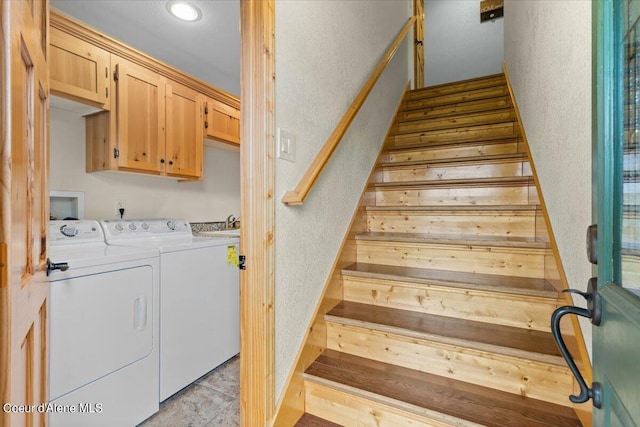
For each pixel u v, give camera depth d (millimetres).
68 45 1906
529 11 1900
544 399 1161
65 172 2201
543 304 1354
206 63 2734
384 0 2631
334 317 1535
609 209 540
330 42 1669
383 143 2619
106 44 2100
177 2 1962
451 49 4867
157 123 2436
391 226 2150
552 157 1417
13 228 556
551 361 1135
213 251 2156
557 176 1341
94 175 2363
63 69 1880
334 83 1709
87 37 1997
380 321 1470
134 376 1600
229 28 2230
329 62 1656
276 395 1207
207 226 3262
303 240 1413
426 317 1524
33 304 812
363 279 1722
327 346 1566
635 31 495
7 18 513
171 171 2541
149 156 2377
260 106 1153
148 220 2326
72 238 1813
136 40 2375
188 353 1940
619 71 528
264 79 1150
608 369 521
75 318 1359
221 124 3016
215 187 3363
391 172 2531
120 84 2193
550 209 1464
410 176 2469
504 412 1101
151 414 1683
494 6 4535
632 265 483
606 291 531
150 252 1713
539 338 1278
